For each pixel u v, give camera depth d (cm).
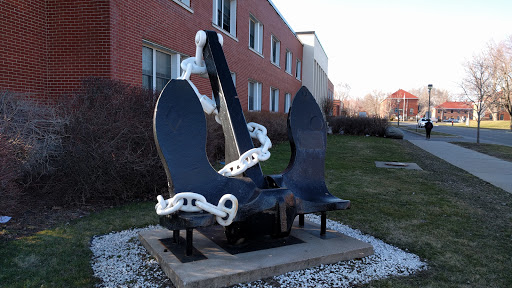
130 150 568
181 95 329
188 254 340
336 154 1362
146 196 622
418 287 321
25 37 731
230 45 1499
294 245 375
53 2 773
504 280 342
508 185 827
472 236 468
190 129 331
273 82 2208
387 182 829
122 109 571
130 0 834
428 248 422
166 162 318
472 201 663
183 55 1105
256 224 345
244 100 1695
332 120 2672
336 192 711
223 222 320
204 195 330
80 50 775
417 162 1202
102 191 564
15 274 329
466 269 365
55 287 309
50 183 564
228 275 301
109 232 450
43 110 550
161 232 418
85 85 617
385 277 339
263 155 371
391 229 489
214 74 393
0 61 683
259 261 330
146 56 954
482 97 2142
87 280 322
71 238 422
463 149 1711
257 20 1859
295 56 2867
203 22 1214
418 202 645
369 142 1959
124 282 319
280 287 305
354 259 371
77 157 538
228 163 389
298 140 399
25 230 443
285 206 356
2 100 526
